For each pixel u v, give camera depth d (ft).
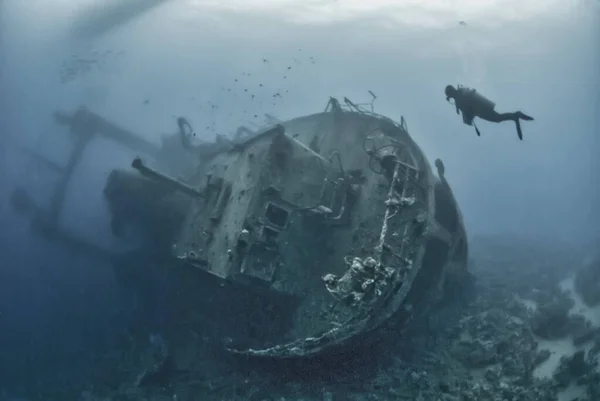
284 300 21.75
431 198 22.61
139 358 25.59
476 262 31.45
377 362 21.33
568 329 22.97
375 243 22.06
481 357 21.71
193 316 24.12
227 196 23.32
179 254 24.35
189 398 21.76
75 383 25.75
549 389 19.57
